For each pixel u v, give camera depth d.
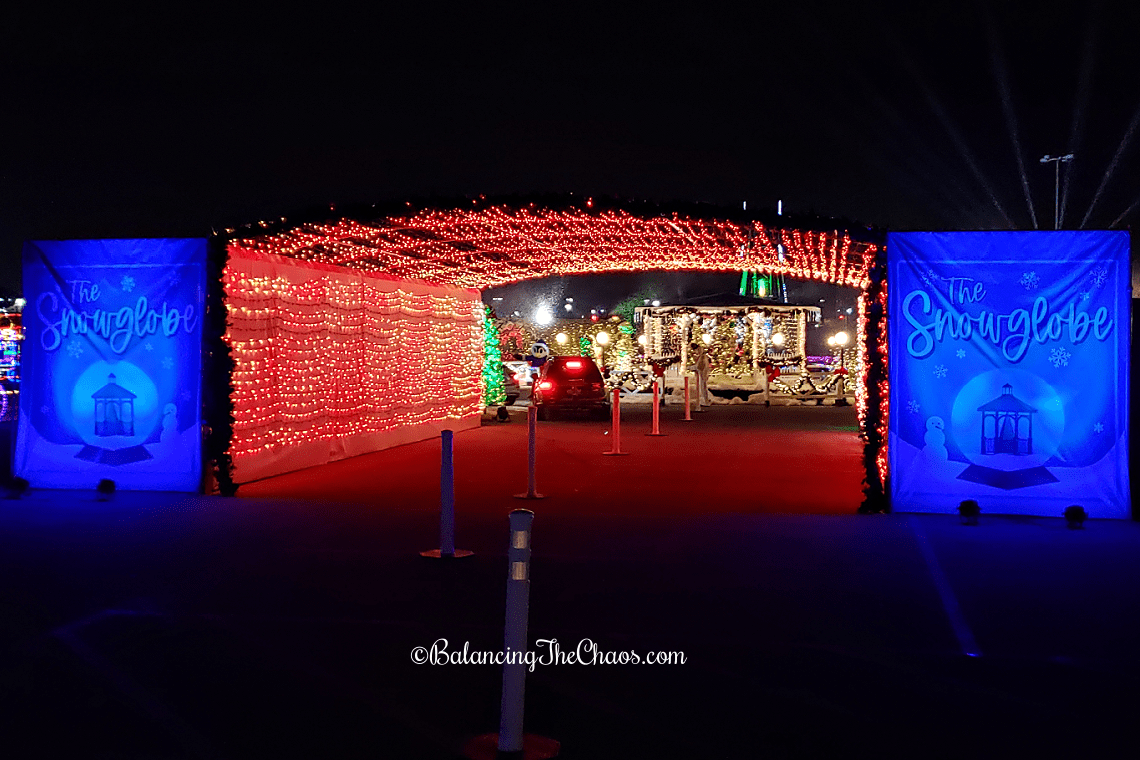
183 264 12.83
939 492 11.45
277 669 6.03
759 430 22.80
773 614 7.25
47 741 4.96
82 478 13.08
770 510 11.71
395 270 18.56
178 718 5.27
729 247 14.98
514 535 4.90
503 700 4.84
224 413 12.83
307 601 7.55
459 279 21.25
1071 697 5.60
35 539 9.85
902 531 10.41
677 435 21.58
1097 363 11.18
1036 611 7.36
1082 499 11.22
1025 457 11.30
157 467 12.95
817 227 11.49
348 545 9.60
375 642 6.56
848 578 8.35
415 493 13.05
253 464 14.14
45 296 13.12
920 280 11.43
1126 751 4.88
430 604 7.48
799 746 4.93
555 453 18.02
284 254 14.99
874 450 11.55
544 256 17.30
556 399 26.19
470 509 11.75
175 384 12.89
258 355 14.30
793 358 42.69
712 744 4.95
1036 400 11.28
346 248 14.92
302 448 15.70
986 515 11.35
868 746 4.93
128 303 12.95
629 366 43.44
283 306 15.09
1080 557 9.20
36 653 6.30
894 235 11.45
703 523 10.84
